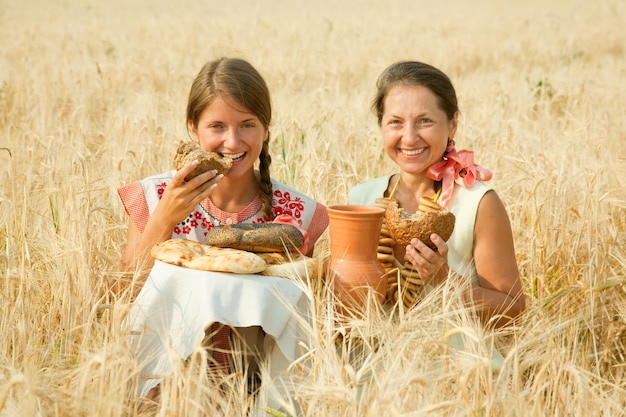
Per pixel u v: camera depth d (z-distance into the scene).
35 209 6.77
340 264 4.84
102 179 7.30
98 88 15.19
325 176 7.61
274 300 4.63
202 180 5.01
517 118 12.00
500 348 5.05
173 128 10.48
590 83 16.62
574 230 6.65
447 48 27.16
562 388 4.11
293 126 10.30
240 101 5.21
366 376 4.57
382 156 9.32
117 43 27.50
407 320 4.34
